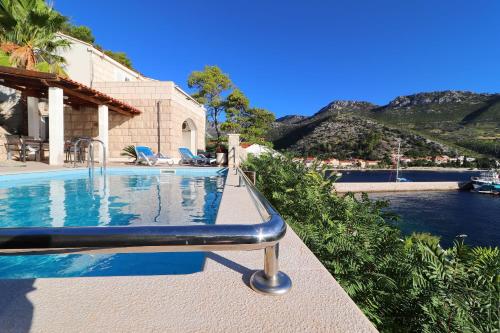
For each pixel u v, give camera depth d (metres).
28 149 11.77
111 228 0.97
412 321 2.35
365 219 4.31
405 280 2.52
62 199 5.74
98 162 12.09
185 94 16.56
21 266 2.56
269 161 8.81
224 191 4.98
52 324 1.13
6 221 4.15
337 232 3.49
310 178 6.01
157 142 13.74
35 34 13.51
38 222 4.11
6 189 6.58
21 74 8.91
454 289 2.42
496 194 44.41
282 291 1.37
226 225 1.08
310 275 1.58
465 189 47.94
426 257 2.72
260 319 1.17
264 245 1.07
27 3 13.30
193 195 6.32
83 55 15.54
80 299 1.31
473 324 2.18
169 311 1.23
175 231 1.00
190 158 13.54
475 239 23.11
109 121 13.84
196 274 1.59
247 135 30.81
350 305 1.28
